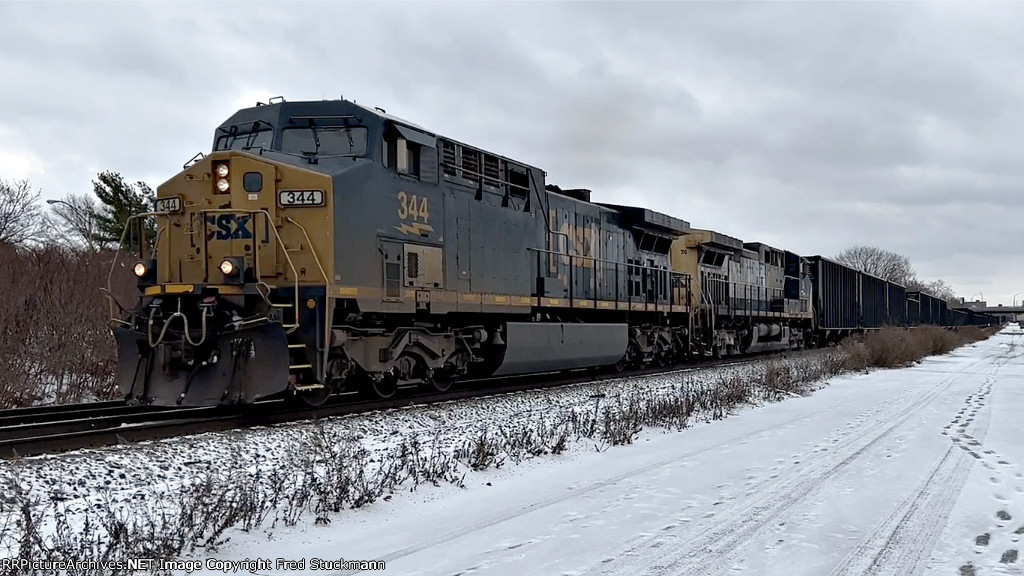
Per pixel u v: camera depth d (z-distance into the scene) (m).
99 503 6.91
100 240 35.28
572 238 20.12
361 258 12.52
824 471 9.43
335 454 8.41
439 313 14.48
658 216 24.05
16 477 7.47
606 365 22.48
